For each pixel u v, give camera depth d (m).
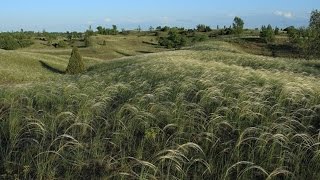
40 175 6.55
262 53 74.19
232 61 30.52
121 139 7.85
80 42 118.06
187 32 131.12
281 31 110.50
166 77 15.10
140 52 95.38
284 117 8.03
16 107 9.97
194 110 8.95
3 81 38.91
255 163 6.86
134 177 6.40
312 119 8.73
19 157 7.31
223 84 11.74
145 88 12.30
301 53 68.19
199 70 16.56
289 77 15.23
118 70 21.73
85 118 8.71
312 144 7.25
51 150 7.46
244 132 7.39
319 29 57.25
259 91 10.59
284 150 6.95
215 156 7.14
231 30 109.44
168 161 6.98
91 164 7.01
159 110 9.13
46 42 114.06
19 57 52.06
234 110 9.20
